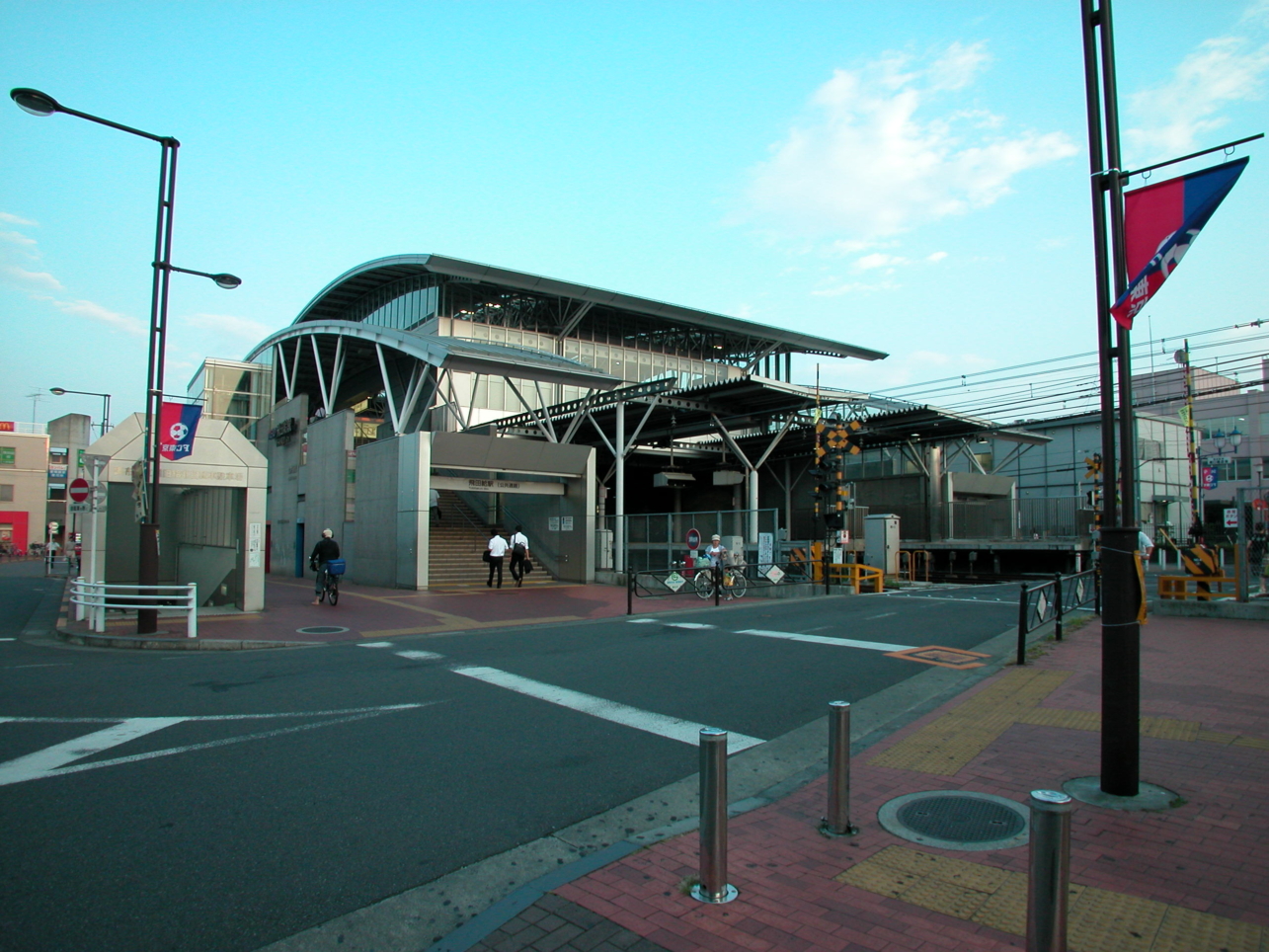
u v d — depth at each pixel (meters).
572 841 4.62
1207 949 3.20
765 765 6.07
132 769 5.90
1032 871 2.86
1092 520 29.58
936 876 3.93
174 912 3.75
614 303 47.22
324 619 15.93
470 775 5.78
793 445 38.16
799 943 3.32
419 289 47.91
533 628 14.59
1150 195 5.00
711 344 56.28
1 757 6.21
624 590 23.42
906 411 30.33
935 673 9.49
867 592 22.58
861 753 6.16
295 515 32.72
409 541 23.25
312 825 4.85
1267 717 6.92
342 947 3.47
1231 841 4.26
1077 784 5.20
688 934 3.41
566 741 6.67
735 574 21.47
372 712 7.64
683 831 4.69
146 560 13.42
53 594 25.38
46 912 3.74
